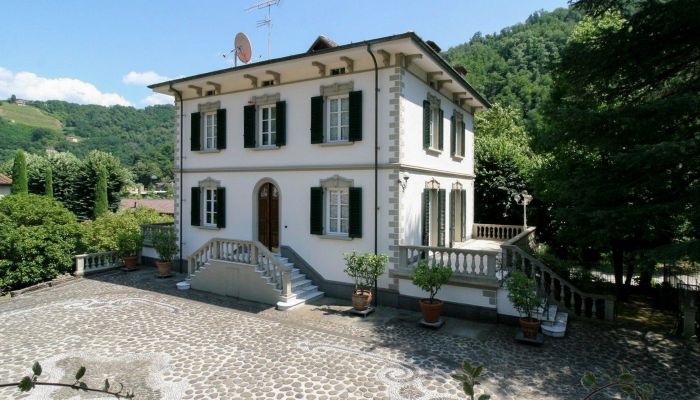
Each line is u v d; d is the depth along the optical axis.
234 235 16.45
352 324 11.16
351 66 13.44
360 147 13.43
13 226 16.50
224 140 16.66
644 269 9.70
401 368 8.40
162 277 16.89
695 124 9.66
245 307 12.74
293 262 14.69
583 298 11.69
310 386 7.62
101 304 13.14
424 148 14.70
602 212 9.79
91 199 39.00
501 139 26.27
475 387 7.59
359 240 13.41
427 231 14.88
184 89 17.62
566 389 7.59
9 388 7.61
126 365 8.58
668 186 9.63
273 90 15.30
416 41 12.09
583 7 11.16
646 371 8.41
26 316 11.97
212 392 7.41
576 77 11.38
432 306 10.88
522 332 10.19
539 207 21.55
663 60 10.38
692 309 10.36
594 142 10.27
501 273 12.12
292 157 14.86
